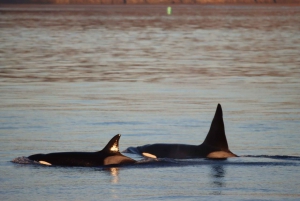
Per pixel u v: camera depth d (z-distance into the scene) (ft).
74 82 392.88
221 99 324.39
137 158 196.13
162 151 198.70
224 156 196.44
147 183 166.91
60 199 152.46
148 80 403.75
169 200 151.84
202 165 186.29
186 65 496.64
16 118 267.59
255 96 335.06
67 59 542.98
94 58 552.82
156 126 252.21
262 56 574.97
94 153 188.24
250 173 176.96
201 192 158.40
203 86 375.25
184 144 202.80
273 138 229.86
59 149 208.64
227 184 165.89
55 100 318.45
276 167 184.55
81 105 303.68
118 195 155.84
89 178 171.32
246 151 207.72
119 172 177.88
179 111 287.89
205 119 268.21
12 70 453.99
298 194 156.46
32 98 324.60
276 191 159.12
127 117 271.69
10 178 170.71
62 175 174.09
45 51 617.21
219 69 468.34
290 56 573.33
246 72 448.24
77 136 231.30
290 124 257.14
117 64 503.20
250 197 153.99
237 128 249.14
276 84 384.06
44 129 243.81
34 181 167.84
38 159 187.62
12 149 208.03
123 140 225.56
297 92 350.02
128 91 353.31
